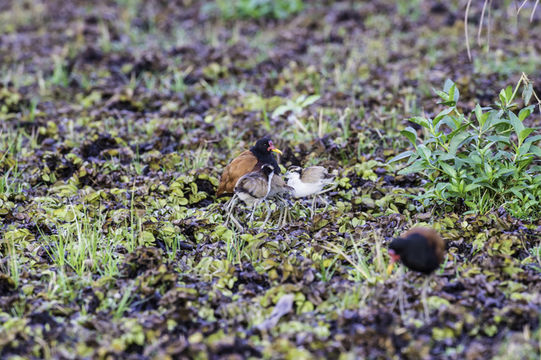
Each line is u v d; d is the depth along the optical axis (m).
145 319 8.52
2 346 7.98
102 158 14.17
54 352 8.02
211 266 9.84
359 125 15.03
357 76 18.62
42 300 8.95
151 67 19.62
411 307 8.62
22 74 19.72
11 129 15.59
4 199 11.78
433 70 18.66
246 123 15.52
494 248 9.85
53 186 12.75
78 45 21.88
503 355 7.69
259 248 10.23
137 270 9.70
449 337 8.09
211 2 26.47
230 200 11.43
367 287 9.06
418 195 11.51
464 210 11.27
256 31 23.58
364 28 23.08
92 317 8.76
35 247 10.42
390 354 7.81
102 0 27.38
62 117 16.44
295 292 8.95
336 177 12.51
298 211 11.64
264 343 8.10
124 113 16.53
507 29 21.69
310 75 18.45
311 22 23.58
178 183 12.25
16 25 24.73
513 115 10.72
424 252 8.43
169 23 24.39
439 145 11.45
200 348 7.75
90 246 10.30
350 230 10.75
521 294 8.79
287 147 13.84
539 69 18.39
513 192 10.88
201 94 17.58
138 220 10.95
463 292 8.87
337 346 7.88
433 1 24.73
